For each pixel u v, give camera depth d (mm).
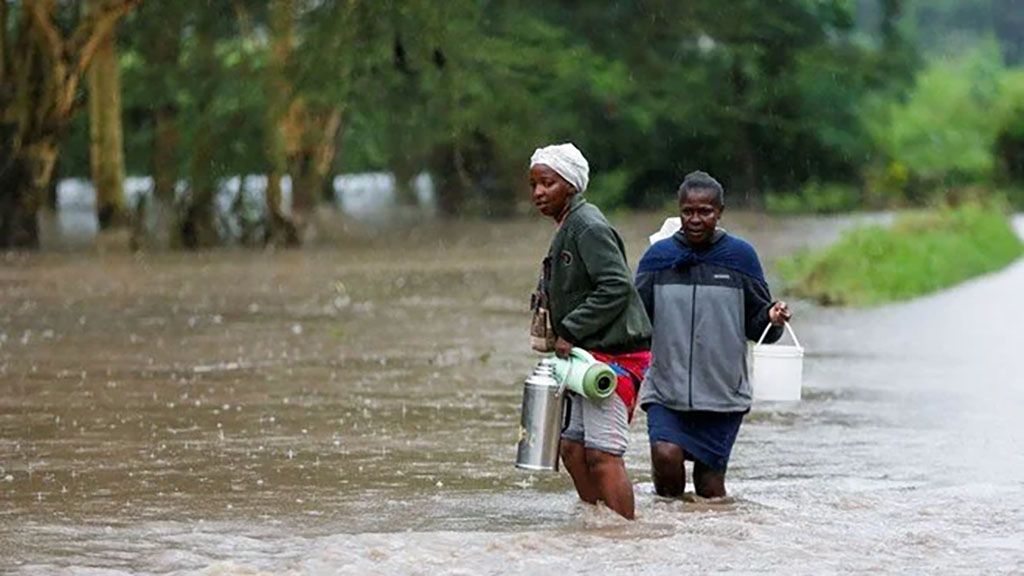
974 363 47125
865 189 166375
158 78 103312
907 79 158375
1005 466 30641
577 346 24594
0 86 95125
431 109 106812
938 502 26922
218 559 22891
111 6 93562
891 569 22328
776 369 26469
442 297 67500
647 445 32938
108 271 81938
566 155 24484
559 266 24531
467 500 27266
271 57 98000
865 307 64938
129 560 22875
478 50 100188
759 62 152000
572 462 25312
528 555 22984
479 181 144250
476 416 36406
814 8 153125
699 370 26719
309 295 68188
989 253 92000
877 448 32562
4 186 96562
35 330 53812
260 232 105000
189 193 103062
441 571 22078
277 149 102625
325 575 21859
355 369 44531
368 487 28375
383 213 148250
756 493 27812
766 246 102875
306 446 32438
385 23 87438
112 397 38938
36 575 21906
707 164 159250
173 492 27859
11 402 38094
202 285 73000
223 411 36906
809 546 23672
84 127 125375
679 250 26969
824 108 160250
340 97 97312
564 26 139875
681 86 145125
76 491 27906
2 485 28375
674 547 23484
